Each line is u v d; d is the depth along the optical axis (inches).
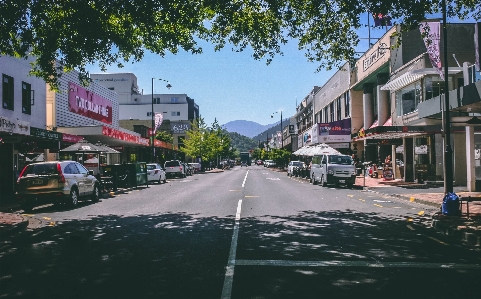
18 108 839.1
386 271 240.4
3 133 659.4
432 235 357.1
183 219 458.3
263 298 193.5
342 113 1797.5
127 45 502.6
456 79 971.9
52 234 372.8
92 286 214.1
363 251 293.0
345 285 213.5
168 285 214.4
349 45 502.3
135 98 3873.0
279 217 466.9
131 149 1894.7
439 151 979.9
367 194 787.4
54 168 573.9
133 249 303.4
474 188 757.3
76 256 283.0
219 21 459.5
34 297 197.3
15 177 821.9
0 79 775.1
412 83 1053.2
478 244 317.7
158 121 1784.0
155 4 409.4
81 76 529.7
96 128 1106.7
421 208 559.8
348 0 404.2
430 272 238.8
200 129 2566.4
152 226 410.9
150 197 752.3
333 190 890.7
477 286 212.8
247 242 324.5
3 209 562.6
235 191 865.5
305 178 1334.9
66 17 448.5
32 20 449.1
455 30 1067.9
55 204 656.4
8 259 275.9
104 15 438.3
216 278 226.5
